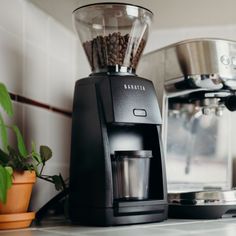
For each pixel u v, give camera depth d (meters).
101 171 0.86
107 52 0.94
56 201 1.01
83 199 0.89
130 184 0.91
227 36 1.39
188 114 1.23
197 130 1.25
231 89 1.02
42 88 1.16
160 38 1.42
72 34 1.39
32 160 1.04
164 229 0.83
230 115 1.29
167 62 1.05
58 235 0.76
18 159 0.83
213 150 1.27
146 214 0.89
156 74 1.09
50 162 1.17
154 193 0.95
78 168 0.91
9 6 1.00
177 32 1.41
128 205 0.86
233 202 0.98
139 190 0.92
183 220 0.97
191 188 1.20
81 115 0.92
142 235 0.75
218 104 1.09
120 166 0.91
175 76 1.03
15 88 1.02
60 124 1.26
